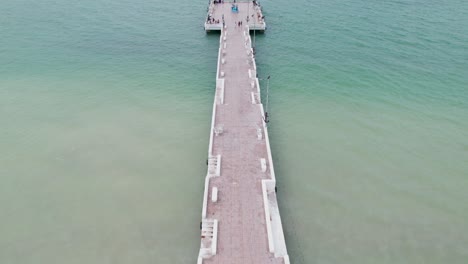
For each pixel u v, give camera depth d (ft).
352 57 200.13
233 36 222.28
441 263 97.04
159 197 115.96
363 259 97.96
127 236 103.65
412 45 210.38
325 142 138.72
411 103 159.53
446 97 162.91
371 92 168.14
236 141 131.44
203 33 238.68
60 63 196.44
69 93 168.96
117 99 164.86
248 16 251.19
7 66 192.03
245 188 111.34
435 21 241.35
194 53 210.59
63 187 119.44
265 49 211.61
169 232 104.83
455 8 263.08
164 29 244.42
